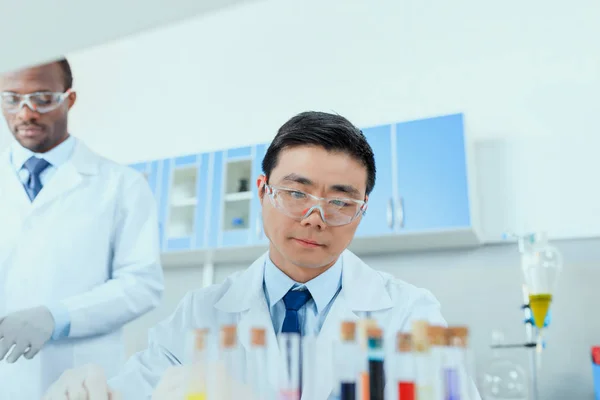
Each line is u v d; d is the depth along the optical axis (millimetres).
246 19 3398
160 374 1240
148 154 3523
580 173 2520
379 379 832
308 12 3242
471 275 2570
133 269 1888
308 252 1182
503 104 2713
